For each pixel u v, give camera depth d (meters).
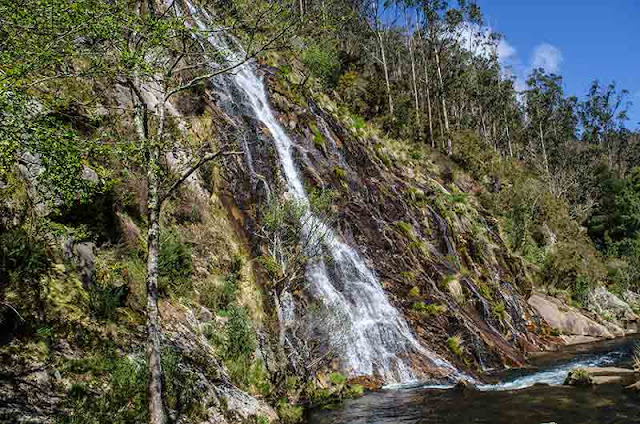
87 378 7.98
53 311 8.44
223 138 19.80
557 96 78.62
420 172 36.12
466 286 24.59
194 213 15.93
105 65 7.53
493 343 20.83
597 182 70.25
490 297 27.00
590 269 40.03
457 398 13.79
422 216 29.28
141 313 10.70
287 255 16.20
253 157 21.06
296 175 22.97
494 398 13.64
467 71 67.75
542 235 40.84
